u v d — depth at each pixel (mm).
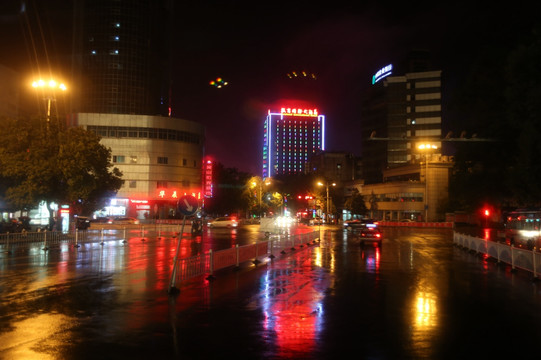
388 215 93688
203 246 29328
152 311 9906
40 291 12391
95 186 36062
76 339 7652
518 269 17844
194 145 82750
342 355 6883
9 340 7574
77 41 97812
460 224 68562
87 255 22953
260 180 95125
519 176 22969
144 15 99812
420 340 7738
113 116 77125
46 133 34281
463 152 31500
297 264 19766
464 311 10125
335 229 61312
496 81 26406
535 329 8547
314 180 120188
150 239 36344
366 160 122812
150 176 77500
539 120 20891
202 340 7633
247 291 12578
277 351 7059
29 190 32656
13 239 26969
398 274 16516
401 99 113688
